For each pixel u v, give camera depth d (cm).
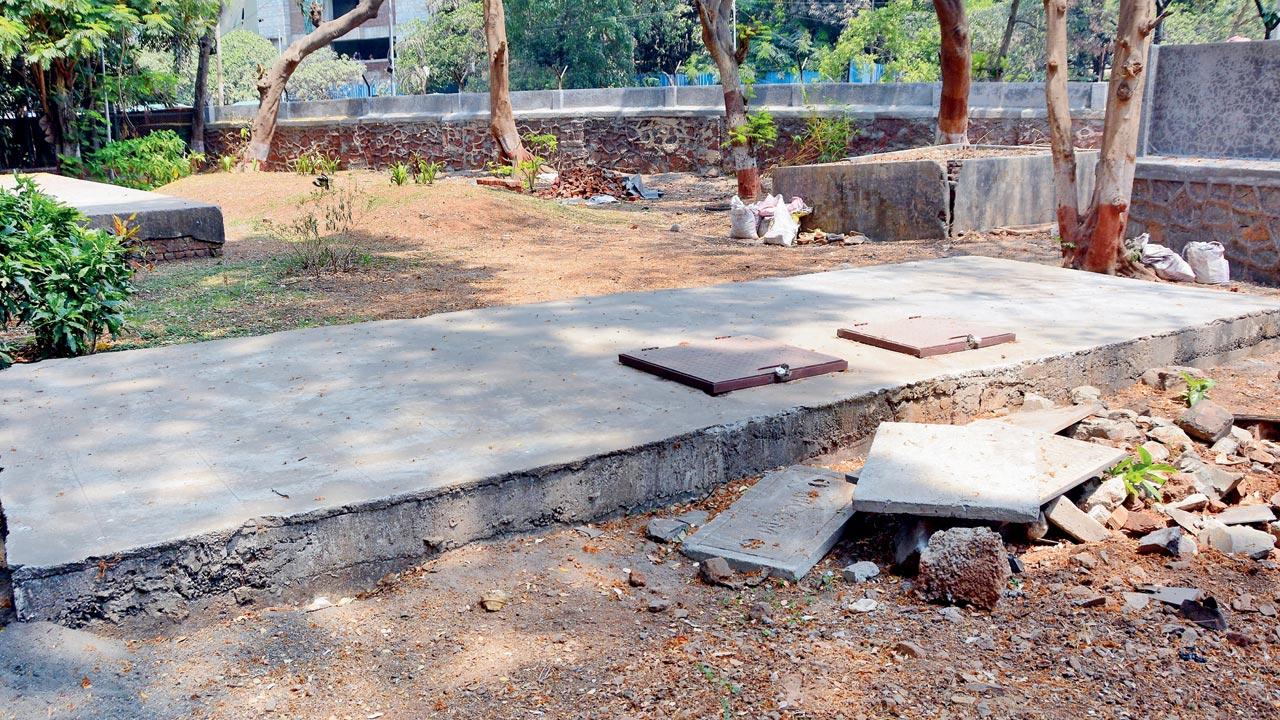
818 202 1359
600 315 697
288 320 822
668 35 4275
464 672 316
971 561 357
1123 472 454
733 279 977
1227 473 465
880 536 414
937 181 1235
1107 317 688
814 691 303
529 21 3847
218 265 1108
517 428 452
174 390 518
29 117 2597
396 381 531
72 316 687
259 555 357
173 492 380
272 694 305
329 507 366
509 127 2066
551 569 386
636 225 1480
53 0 2200
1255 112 1068
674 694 302
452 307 860
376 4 2398
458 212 1396
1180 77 1127
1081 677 311
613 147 2480
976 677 311
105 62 2603
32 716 287
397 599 363
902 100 2081
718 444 454
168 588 342
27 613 324
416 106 2664
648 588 373
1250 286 984
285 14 5781
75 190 1436
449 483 389
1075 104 1894
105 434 449
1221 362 695
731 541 399
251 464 410
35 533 345
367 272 1048
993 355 578
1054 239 1221
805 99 2180
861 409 503
